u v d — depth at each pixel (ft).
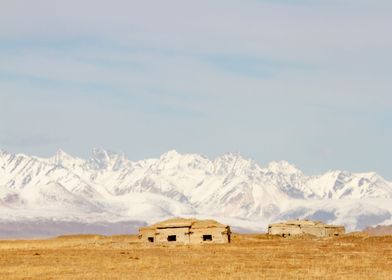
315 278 418.51
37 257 601.62
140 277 428.97
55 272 468.34
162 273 452.76
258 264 512.63
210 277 424.05
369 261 532.32
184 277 425.69
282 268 481.87
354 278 417.90
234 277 424.05
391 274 438.40
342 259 554.87
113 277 431.43
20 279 430.20
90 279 423.64
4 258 590.14
